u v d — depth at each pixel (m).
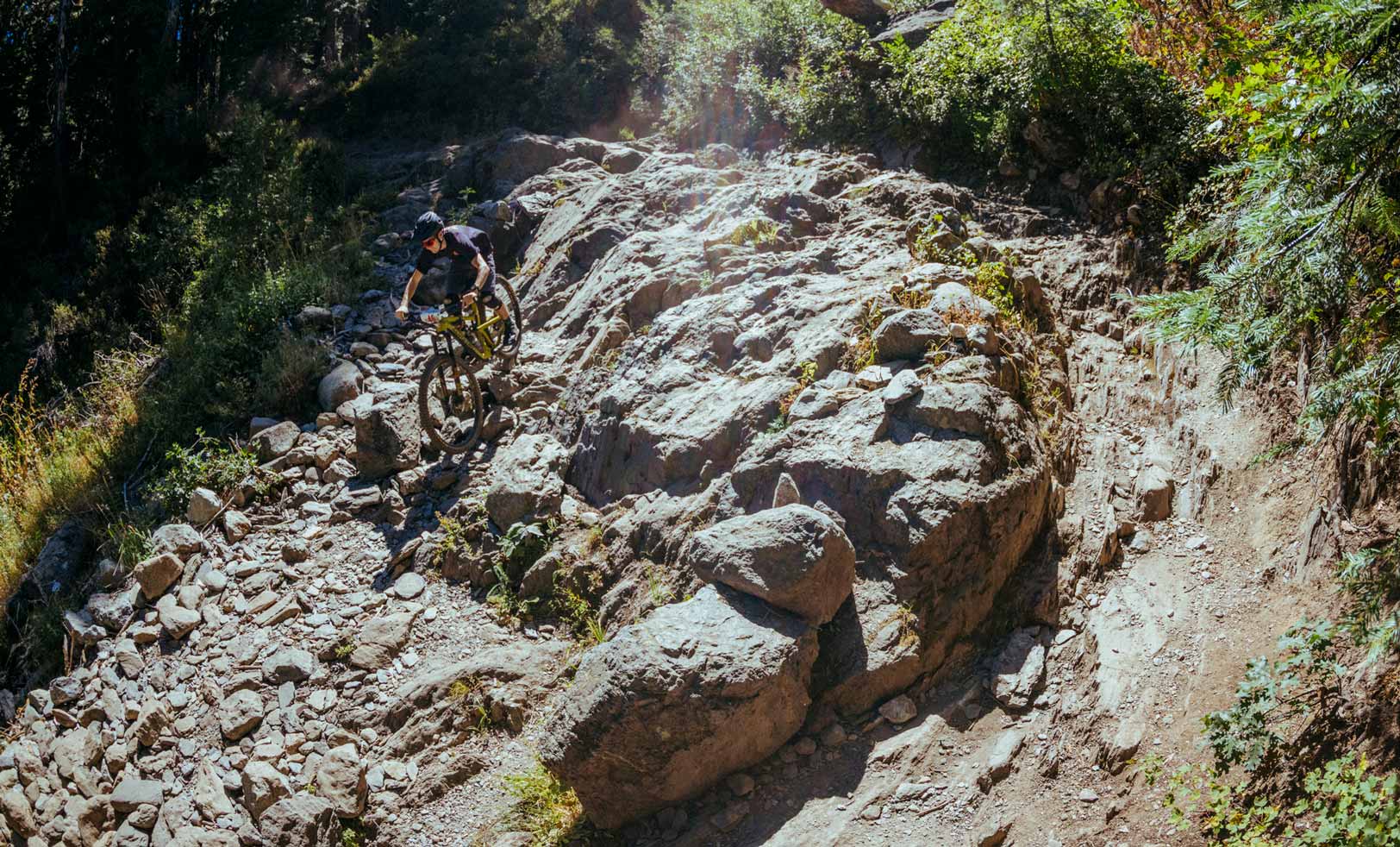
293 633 6.77
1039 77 8.92
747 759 5.04
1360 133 3.20
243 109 16.42
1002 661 5.31
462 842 5.36
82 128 18.88
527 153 13.52
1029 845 4.47
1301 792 4.18
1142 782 4.57
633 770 4.88
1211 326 3.42
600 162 13.26
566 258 10.05
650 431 6.88
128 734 6.34
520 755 5.74
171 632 6.91
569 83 18.30
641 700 4.74
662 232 9.39
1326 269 3.33
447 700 6.04
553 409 8.11
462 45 19.84
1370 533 4.95
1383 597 4.53
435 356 7.84
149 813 5.86
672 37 17.95
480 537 7.06
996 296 6.92
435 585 6.98
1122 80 8.70
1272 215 3.43
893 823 4.68
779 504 5.75
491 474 7.58
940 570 5.38
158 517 8.23
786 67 12.84
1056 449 6.27
